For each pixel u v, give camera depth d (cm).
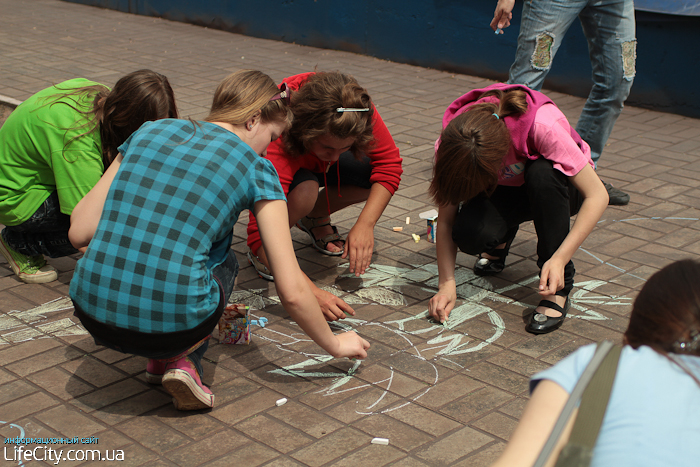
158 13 1109
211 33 1013
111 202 223
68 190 299
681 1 607
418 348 291
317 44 922
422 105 675
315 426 240
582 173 292
